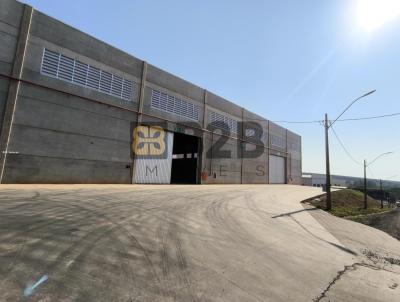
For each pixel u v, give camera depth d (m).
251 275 5.39
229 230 8.91
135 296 3.96
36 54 18.19
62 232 6.48
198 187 25.86
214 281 4.85
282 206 17.44
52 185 17.59
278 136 51.69
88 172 20.75
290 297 4.66
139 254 5.66
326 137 21.44
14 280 4.00
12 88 16.98
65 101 19.59
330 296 4.95
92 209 9.60
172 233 7.57
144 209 10.62
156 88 26.89
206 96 33.72
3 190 13.27
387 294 5.41
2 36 16.77
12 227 6.49
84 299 3.71
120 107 23.25
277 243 8.24
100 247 5.77
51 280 4.13
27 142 17.58
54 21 19.20
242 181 40.16
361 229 14.25
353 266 7.09
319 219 14.88
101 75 21.97
